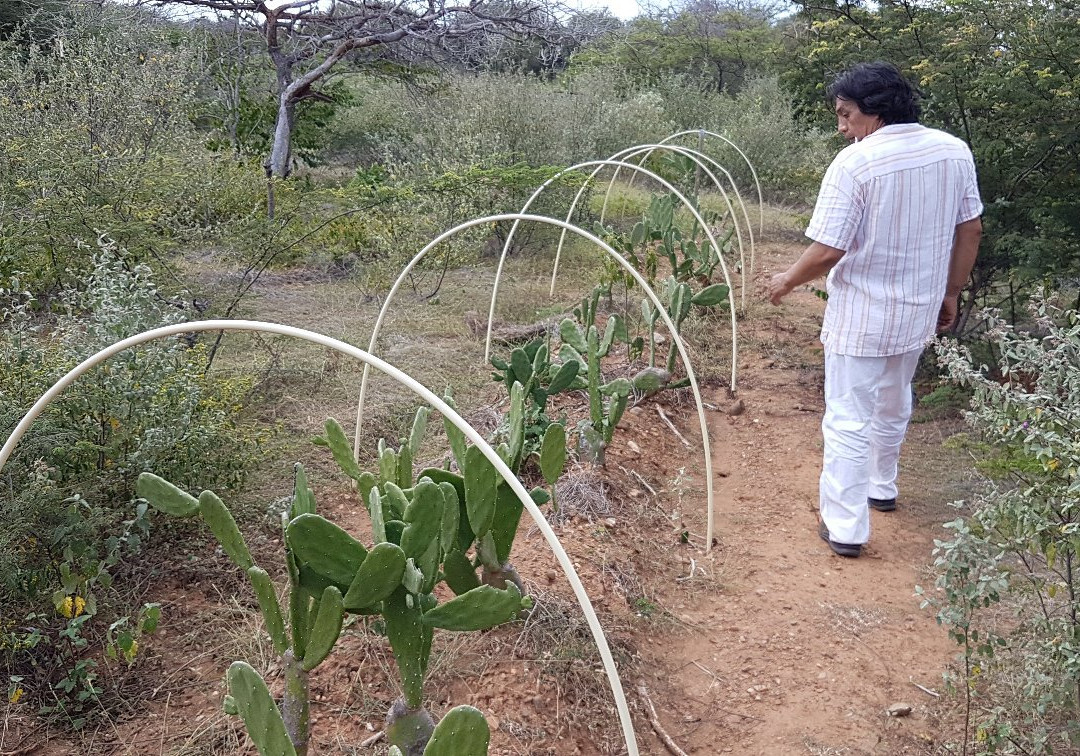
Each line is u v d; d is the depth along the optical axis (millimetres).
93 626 2822
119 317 3178
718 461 4602
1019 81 4785
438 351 5617
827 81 7637
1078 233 4922
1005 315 5660
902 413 3760
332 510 3766
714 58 19859
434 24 9562
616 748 2568
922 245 3293
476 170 7629
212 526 2029
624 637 2996
